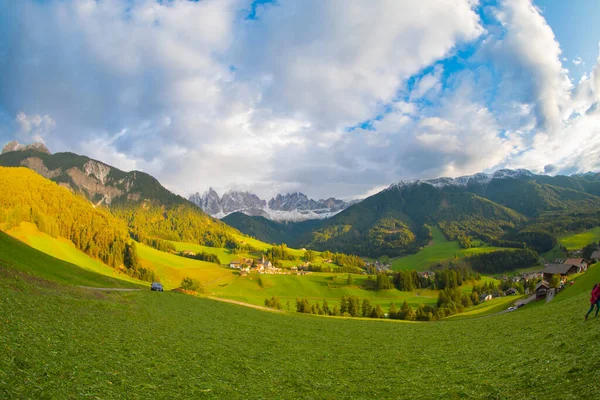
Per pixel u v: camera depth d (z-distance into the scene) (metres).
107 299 52.62
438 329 63.38
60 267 79.62
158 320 46.56
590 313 40.19
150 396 20.06
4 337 22.47
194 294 89.56
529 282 177.12
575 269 146.75
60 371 19.89
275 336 50.62
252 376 28.50
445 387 24.80
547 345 31.27
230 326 54.19
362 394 24.88
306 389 25.98
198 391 22.53
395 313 151.25
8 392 15.44
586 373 20.17
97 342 28.80
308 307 138.50
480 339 45.16
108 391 19.00
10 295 34.53
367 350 43.56
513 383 22.66
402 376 29.75
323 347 45.03
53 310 34.84
